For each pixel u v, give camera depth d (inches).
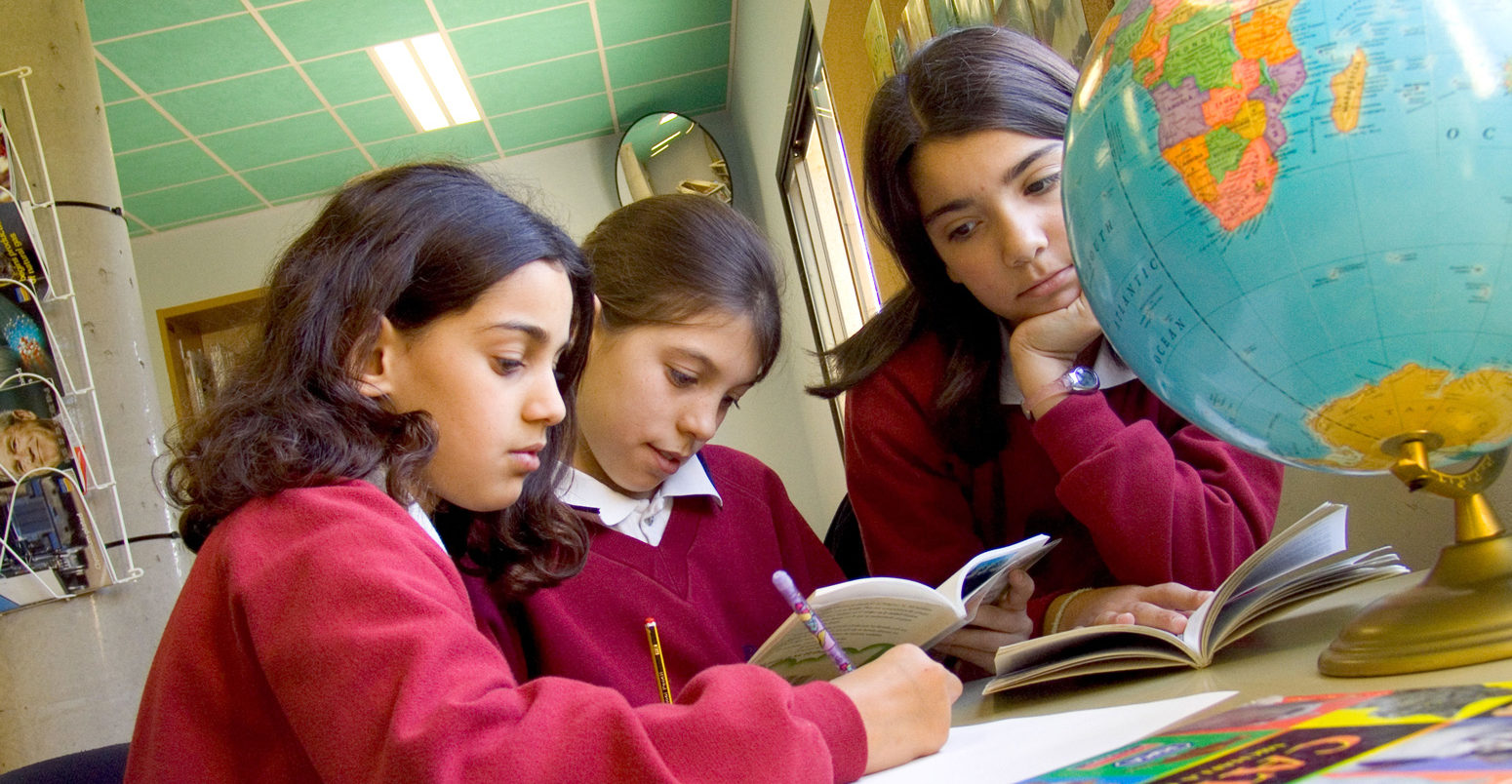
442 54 172.7
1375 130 20.1
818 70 140.2
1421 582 24.2
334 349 31.1
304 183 206.5
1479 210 19.8
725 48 193.0
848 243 138.5
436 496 34.2
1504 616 21.6
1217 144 21.6
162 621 84.1
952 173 44.6
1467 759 14.0
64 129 90.4
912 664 28.4
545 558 42.1
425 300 31.7
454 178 34.5
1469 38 20.1
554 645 44.4
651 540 49.3
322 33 160.4
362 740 22.1
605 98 200.8
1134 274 23.9
